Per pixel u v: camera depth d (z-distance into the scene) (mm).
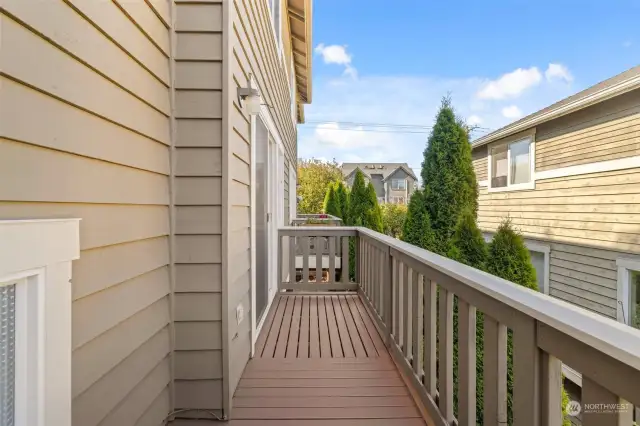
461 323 1579
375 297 3574
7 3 845
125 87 1383
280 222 5469
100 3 1210
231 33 1942
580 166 6730
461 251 4016
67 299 1017
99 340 1228
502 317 1214
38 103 947
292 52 8391
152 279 1664
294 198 10672
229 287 1941
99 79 1212
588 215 6555
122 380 1385
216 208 1920
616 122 6039
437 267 1688
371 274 3838
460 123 4973
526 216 8156
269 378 2391
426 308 2012
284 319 3723
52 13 989
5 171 854
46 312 939
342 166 36656
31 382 901
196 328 1918
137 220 1507
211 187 1914
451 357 1727
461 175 4777
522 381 1080
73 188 1089
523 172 8359
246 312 2549
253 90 2248
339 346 2980
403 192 32719
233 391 2105
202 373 1921
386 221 16469
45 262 936
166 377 1835
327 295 4723
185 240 1908
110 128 1286
